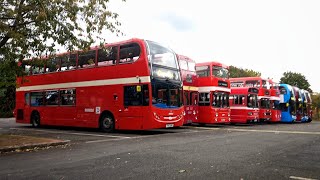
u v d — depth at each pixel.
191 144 11.34
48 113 20.06
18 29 12.07
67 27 12.73
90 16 12.99
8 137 12.48
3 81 13.30
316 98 58.59
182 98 17.17
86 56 18.22
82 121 18.08
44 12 11.36
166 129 19.67
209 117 21.84
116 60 16.77
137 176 6.25
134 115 15.74
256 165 7.28
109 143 11.88
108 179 6.03
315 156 8.55
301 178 6.02
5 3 11.51
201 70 22.80
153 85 15.48
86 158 8.46
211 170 6.75
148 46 15.85
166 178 6.07
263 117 29.03
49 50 12.77
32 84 21.34
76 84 18.55
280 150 9.71
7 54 12.50
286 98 33.06
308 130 18.98
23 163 7.80
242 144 11.28
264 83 29.81
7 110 38.84
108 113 16.98
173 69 16.91
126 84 16.16
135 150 9.86
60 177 6.23
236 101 26.69
